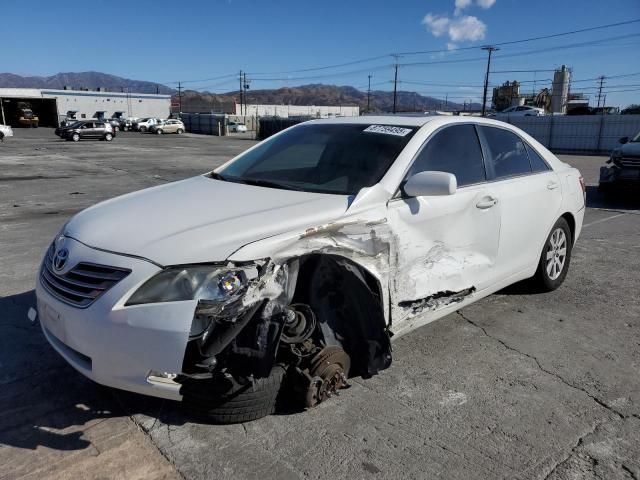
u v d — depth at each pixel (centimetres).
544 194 462
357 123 412
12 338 393
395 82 8069
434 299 361
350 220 303
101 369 263
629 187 1064
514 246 432
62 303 276
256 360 259
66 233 311
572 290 524
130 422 294
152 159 2303
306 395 291
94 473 253
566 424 299
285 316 266
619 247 707
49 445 273
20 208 990
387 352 314
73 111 7512
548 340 409
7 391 322
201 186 368
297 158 389
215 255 261
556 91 6300
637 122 3297
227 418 282
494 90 7756
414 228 336
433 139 376
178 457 265
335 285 307
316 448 273
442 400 321
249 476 253
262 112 11044
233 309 255
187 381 265
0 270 566
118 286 259
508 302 488
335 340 306
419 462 264
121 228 292
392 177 337
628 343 407
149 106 8631
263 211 299
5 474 251
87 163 2028
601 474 259
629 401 325
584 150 3509
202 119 6975
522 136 472
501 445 279
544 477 256
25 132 5316
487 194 394
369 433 286
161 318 250
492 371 359
